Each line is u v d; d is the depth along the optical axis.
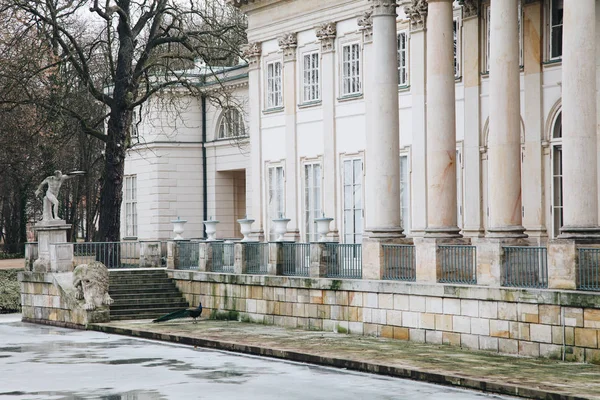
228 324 36.41
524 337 26.38
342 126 40.12
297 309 34.50
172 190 56.69
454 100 31.33
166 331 34.41
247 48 45.41
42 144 54.34
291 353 28.19
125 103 47.97
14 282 51.56
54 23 45.25
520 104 31.14
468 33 33.97
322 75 41.03
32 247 43.41
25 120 53.00
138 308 39.72
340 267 33.16
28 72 46.22
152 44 48.09
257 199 44.94
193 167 57.03
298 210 42.56
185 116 56.88
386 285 30.81
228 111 48.22
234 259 37.88
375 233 32.25
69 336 36.03
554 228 31.25
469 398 21.44
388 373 25.00
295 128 42.66
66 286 39.97
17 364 28.50
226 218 56.56
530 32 31.64
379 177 32.47
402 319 30.38
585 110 25.94
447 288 28.61
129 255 44.59
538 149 31.48
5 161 58.81
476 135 33.72
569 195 26.05
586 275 25.16
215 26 48.91
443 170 30.91
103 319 38.47
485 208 33.59
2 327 40.28
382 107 32.56
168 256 42.12
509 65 28.61
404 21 36.97
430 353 27.28
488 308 27.42
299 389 22.98
